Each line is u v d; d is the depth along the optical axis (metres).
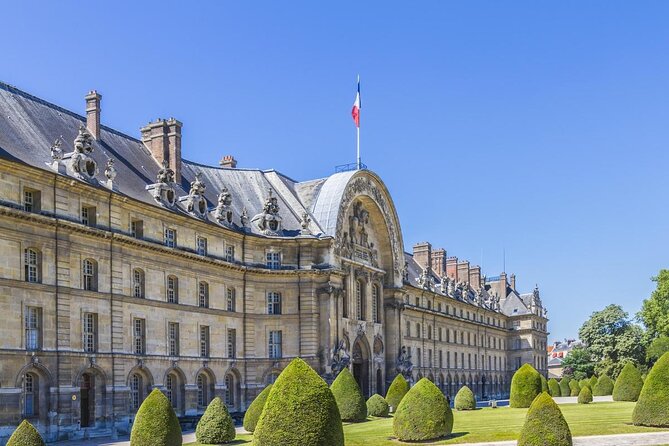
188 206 70.88
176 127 75.38
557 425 37.81
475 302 145.00
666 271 121.56
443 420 45.53
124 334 60.09
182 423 64.06
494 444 41.69
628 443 41.66
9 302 49.84
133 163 70.19
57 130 63.03
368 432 50.66
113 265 59.34
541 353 170.00
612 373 144.38
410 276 119.69
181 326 67.12
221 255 73.94
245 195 85.12
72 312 54.88
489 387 147.38
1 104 58.19
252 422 55.12
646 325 126.88
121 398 58.91
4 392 48.78
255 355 76.94
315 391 32.81
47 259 53.09
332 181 87.88
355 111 93.94
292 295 79.62
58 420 52.56
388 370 95.44
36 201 52.94
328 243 81.00
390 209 98.62
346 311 85.44
